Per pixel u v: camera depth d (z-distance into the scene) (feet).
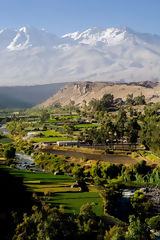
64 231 177.37
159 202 302.86
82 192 317.42
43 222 180.04
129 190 339.36
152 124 594.65
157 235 235.40
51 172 425.69
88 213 216.74
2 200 255.09
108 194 280.10
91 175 399.44
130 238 183.01
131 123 599.16
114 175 387.75
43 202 239.50
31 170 434.30
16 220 194.18
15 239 174.29
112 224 234.99
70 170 419.33
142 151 518.78
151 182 362.33
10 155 478.18
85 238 185.78
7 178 354.33
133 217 212.84
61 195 298.76
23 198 266.36
